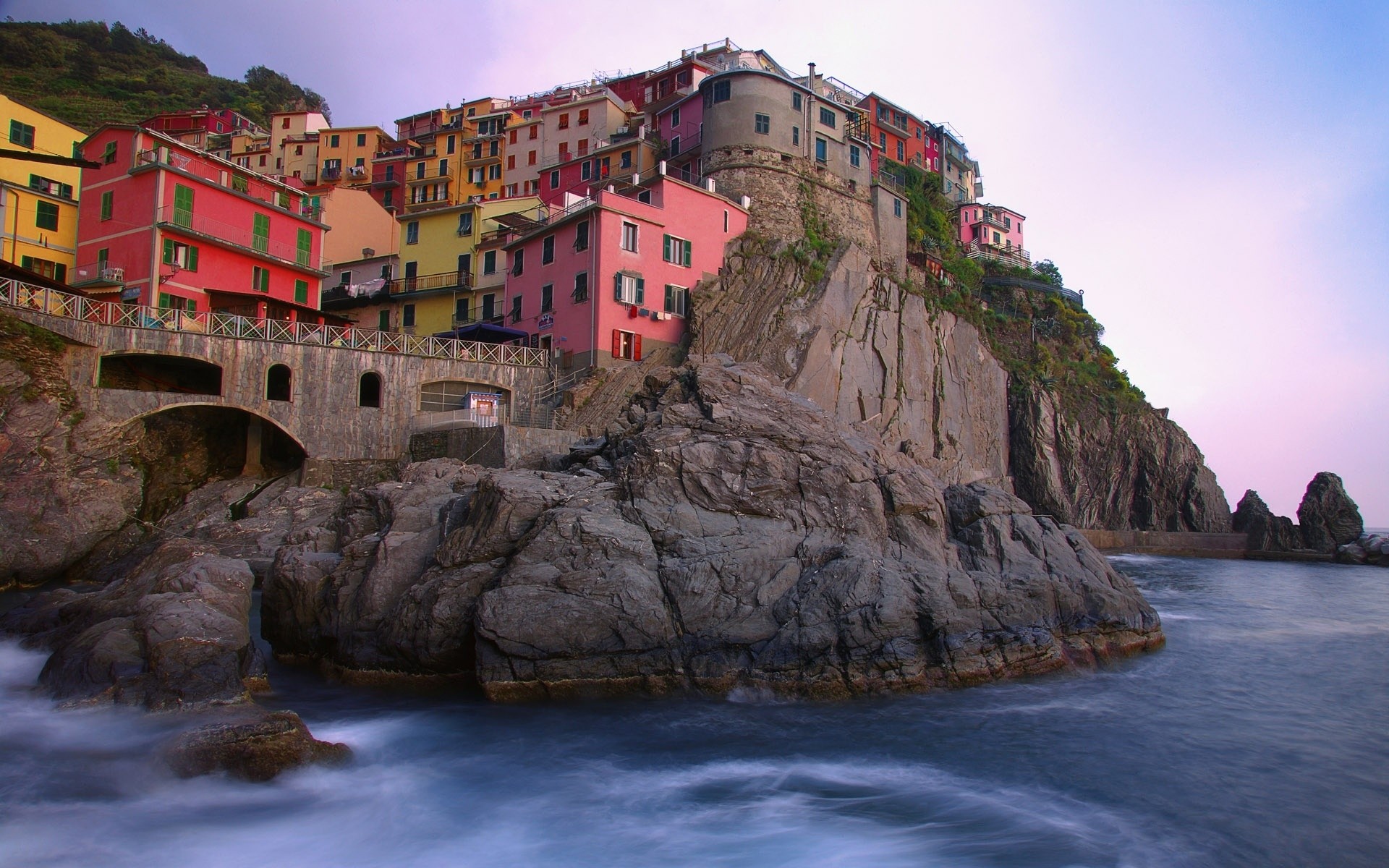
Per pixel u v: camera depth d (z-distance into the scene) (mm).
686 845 13336
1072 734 18500
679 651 20375
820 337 50188
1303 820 14523
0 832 12875
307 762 15328
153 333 37438
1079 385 74688
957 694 20828
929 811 14641
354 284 66938
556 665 19797
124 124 47312
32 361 34969
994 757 17125
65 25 124812
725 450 23453
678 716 19000
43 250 48062
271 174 93750
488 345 46531
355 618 21922
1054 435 70312
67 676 18281
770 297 51469
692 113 62594
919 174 78562
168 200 45656
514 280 54844
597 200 50375
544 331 51188
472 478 28328
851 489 23688
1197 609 37062
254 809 14164
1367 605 39156
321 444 40000
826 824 14109
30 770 14828
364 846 13117
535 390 45906
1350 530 69312
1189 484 72250
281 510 36531
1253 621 33906
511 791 15289
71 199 49938
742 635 20359
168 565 24734
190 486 40844
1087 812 14672
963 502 25875
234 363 38594
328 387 40375
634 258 49000
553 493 22609
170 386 41812
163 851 12656
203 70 141750
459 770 16109
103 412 36312
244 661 19984
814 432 25234
